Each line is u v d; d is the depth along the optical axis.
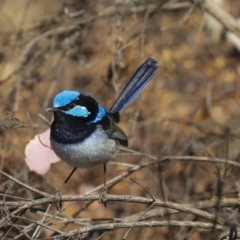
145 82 9.84
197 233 10.65
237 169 10.44
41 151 8.95
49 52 12.98
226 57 16.72
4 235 7.80
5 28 14.83
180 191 12.07
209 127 12.83
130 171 9.34
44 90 13.40
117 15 12.77
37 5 15.24
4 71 13.32
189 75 16.16
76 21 13.18
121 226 7.54
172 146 13.40
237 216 8.37
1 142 10.94
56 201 7.63
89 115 8.21
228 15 14.26
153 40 16.00
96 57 14.20
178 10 17.14
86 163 8.39
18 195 9.98
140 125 12.99
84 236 9.16
